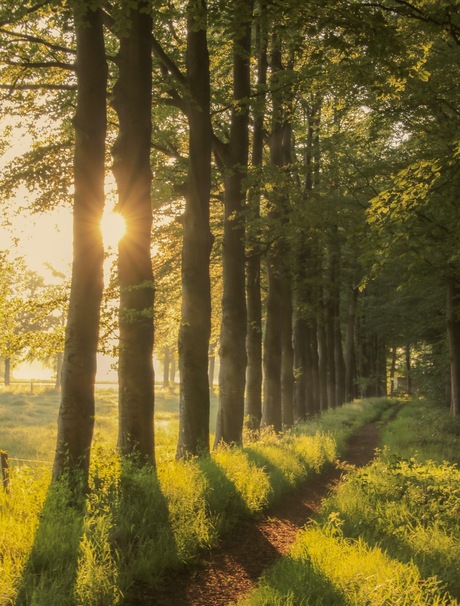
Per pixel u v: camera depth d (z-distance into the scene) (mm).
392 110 15305
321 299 28609
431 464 14539
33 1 10672
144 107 10992
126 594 6504
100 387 79875
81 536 6934
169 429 30734
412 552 7668
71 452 8766
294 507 11469
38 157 13914
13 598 5582
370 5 10586
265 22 9281
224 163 16797
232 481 10680
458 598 6387
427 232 13336
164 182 19734
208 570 7633
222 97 17453
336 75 14133
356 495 10727
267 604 5969
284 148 24719
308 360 32781
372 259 12742
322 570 6633
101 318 12391
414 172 11711
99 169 9289
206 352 14055
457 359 23547
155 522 8195
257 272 20922
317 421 26484
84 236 9117
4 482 8438
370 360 56688
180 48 16297
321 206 18172
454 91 14445
